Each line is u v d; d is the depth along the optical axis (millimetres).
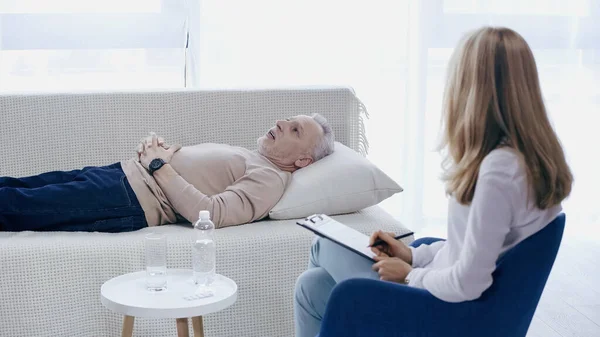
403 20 3916
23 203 2527
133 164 2732
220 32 3721
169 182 2623
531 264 1553
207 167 2748
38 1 3490
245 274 2471
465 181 1560
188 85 3699
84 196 2568
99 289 2393
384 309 1597
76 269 2367
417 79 3943
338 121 3209
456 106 1594
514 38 1568
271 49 3795
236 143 3131
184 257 2438
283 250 2490
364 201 2713
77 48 3553
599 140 4254
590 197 4316
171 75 3682
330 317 1627
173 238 2465
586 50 4152
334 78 3895
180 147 2836
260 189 2637
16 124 2943
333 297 1622
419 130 3988
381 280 1636
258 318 2500
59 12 3516
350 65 3898
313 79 3869
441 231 4133
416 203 4059
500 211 1492
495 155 1523
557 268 3594
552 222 1589
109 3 3559
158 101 3057
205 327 2463
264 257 2479
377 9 3877
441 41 4004
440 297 1562
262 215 2643
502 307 1555
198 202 2570
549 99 4176
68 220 2559
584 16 4121
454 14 3992
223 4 3701
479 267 1502
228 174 2742
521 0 4043
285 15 3783
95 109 3004
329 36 3850
